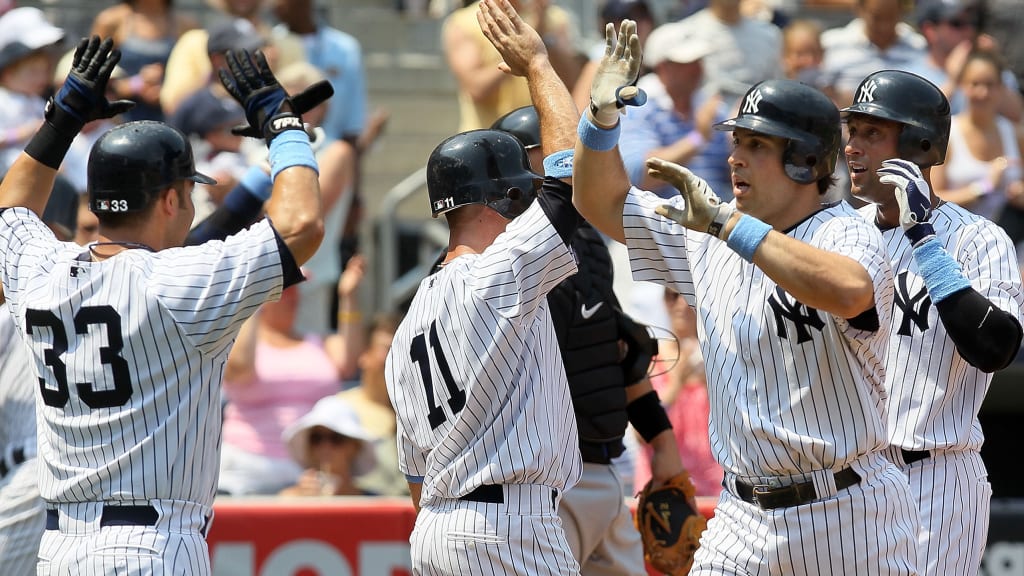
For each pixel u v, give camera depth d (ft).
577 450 44.45
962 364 47.75
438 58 114.11
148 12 91.04
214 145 76.33
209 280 41.04
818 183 41.39
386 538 64.08
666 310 75.66
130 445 40.88
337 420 70.69
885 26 90.84
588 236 51.29
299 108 44.39
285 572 63.67
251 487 70.85
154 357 40.88
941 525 47.55
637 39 40.29
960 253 47.80
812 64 91.61
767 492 41.47
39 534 56.44
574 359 50.08
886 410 44.88
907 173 44.06
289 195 42.34
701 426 68.85
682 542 52.54
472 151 43.45
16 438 56.70
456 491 42.37
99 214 42.47
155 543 40.73
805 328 40.14
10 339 56.59
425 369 42.83
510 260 41.34
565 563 42.73
